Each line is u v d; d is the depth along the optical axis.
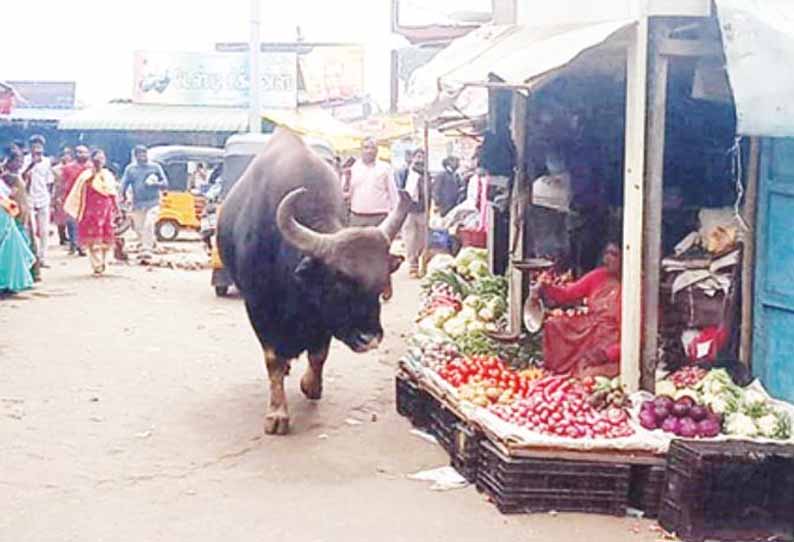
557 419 6.25
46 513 6.13
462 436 6.75
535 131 8.27
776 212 6.99
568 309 7.49
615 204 8.09
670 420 6.26
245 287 7.95
